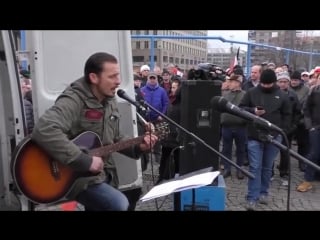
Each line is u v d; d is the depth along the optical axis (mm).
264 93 5367
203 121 4891
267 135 2816
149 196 2471
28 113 3646
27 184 2807
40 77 3318
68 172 2873
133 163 3707
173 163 5754
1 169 3141
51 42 3355
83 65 3467
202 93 4891
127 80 3674
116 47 3613
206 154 4910
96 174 2783
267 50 14656
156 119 3879
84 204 2957
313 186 6598
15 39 3523
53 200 2867
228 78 7086
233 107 2795
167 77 9141
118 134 3182
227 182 6746
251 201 5383
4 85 3148
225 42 11195
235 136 6832
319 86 6484
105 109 2945
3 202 3164
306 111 6543
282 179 7055
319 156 6352
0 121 3127
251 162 5301
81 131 2859
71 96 2768
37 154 2814
